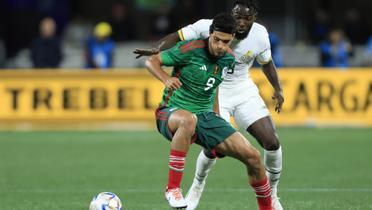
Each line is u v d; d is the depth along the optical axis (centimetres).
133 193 3177
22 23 8512
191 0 7544
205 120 2408
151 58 2406
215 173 3747
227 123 2403
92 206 2417
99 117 5578
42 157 4331
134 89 5562
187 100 2453
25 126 5616
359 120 5562
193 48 2394
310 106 5566
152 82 5562
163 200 3000
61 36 8625
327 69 5562
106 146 4778
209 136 2383
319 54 6906
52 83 5575
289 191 3212
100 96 5578
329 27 8138
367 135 5194
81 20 8606
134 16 8494
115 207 2412
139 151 4550
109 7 8912
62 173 3759
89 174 3722
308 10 8031
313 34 8012
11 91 5578
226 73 2458
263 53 2722
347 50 6475
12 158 4297
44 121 5588
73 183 3459
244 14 2573
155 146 4762
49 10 8631
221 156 2431
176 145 2336
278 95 2806
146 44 8144
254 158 2342
